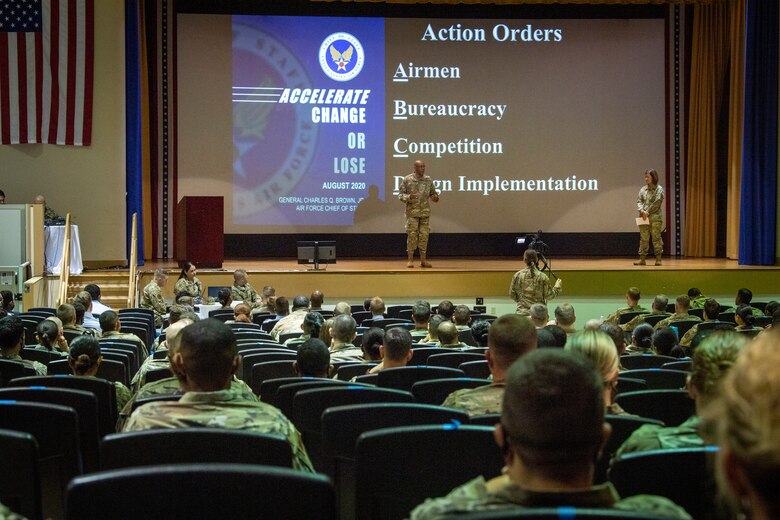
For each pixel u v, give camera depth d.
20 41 15.62
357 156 17.98
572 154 18.45
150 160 17.78
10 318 5.75
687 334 8.13
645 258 17.72
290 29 17.88
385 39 18.02
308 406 3.80
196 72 17.78
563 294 15.52
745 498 1.11
